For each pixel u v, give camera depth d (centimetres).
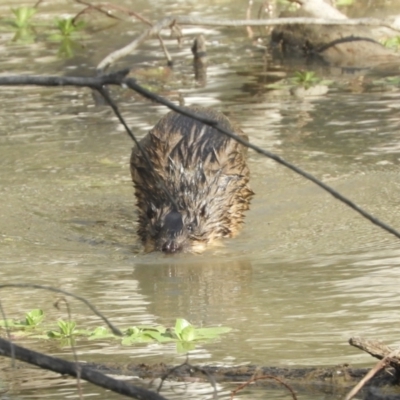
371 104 1642
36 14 2581
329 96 1711
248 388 662
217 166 1207
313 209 1214
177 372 695
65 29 2278
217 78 1875
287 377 674
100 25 2400
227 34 2322
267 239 1117
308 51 2081
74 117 1653
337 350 736
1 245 1117
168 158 1220
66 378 703
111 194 1322
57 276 999
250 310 855
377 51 2025
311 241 1091
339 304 859
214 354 740
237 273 988
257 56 2078
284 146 1452
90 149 1494
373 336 763
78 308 888
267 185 1323
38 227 1187
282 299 886
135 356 745
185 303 888
